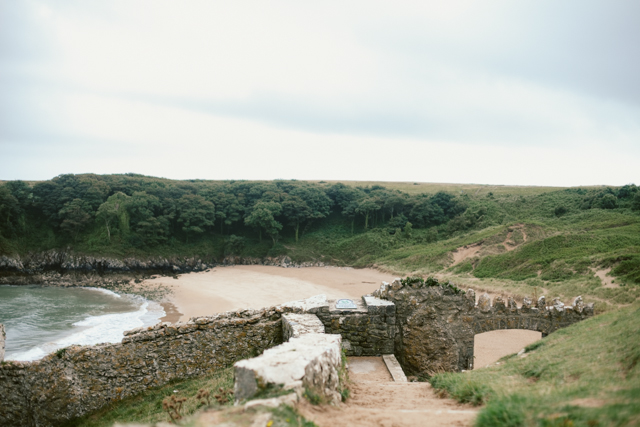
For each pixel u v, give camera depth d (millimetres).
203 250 86938
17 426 13273
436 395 9875
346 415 7148
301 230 99000
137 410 13438
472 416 7117
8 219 78062
